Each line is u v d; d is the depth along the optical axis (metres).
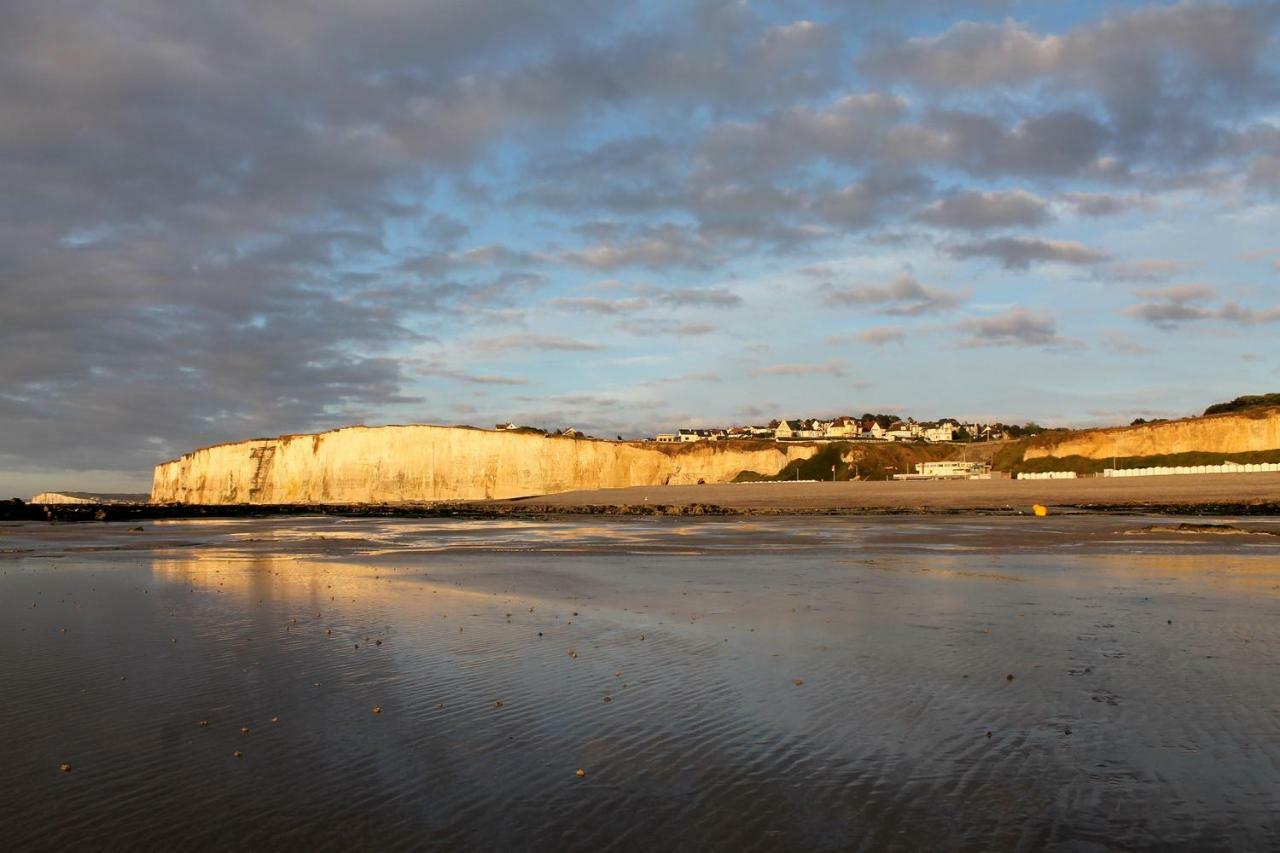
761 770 9.33
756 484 124.12
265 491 150.62
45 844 7.50
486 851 7.38
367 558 35.56
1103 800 8.41
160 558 35.91
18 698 12.21
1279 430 117.69
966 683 12.96
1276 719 10.89
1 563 33.53
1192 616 18.73
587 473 144.12
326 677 13.54
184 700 12.14
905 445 164.50
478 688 12.86
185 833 7.73
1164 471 116.25
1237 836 7.61
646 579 27.02
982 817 8.04
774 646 15.89
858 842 7.54
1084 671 13.61
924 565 30.75
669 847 7.46
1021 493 94.81
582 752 9.95
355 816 8.11
